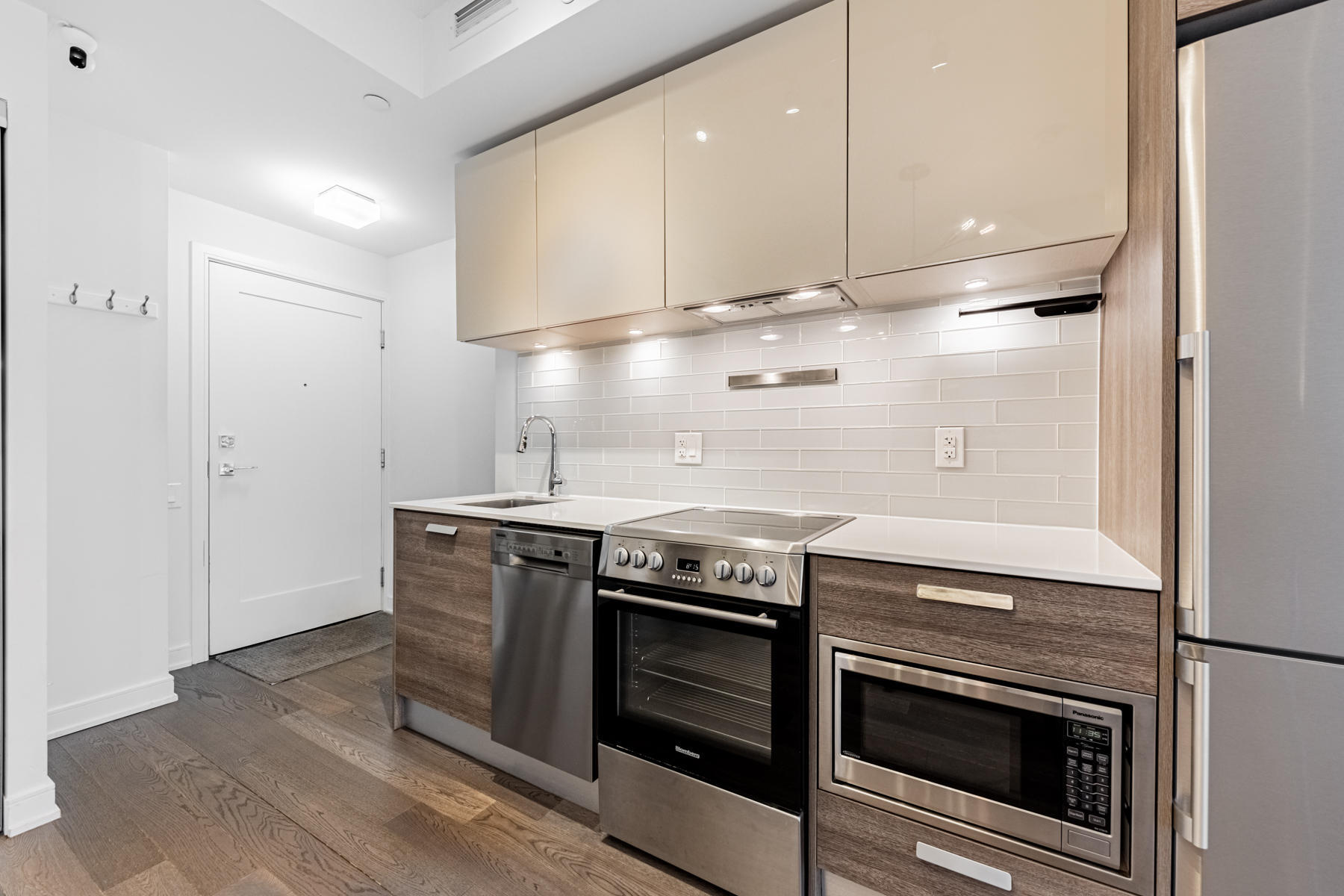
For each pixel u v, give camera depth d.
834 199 1.51
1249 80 0.89
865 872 1.26
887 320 1.81
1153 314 1.02
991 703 1.11
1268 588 0.88
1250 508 0.89
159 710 2.36
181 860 1.50
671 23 1.67
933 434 1.74
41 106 1.66
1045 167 1.25
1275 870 0.88
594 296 1.98
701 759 1.45
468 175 2.35
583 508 2.06
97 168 2.26
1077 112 1.23
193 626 2.86
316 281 3.36
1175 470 0.97
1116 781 1.01
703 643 1.49
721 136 1.70
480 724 1.95
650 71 1.89
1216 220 0.91
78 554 2.22
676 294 1.79
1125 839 1.01
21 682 1.62
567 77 1.92
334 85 1.97
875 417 1.83
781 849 1.33
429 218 3.10
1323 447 0.84
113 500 2.31
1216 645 0.92
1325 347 0.84
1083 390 1.54
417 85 2.02
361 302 3.63
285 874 1.45
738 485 2.09
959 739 1.16
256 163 2.51
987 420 1.67
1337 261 0.83
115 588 2.31
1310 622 0.85
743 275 1.66
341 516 3.53
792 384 1.97
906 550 1.25
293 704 2.43
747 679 1.42
